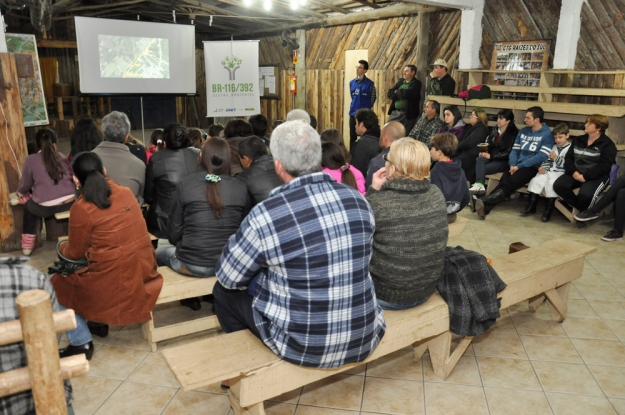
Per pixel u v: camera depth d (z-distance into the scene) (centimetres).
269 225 163
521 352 275
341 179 286
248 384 180
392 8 759
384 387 243
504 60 636
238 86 769
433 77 670
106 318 250
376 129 430
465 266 244
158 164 326
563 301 307
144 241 255
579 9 555
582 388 243
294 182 170
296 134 172
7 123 403
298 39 989
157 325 301
